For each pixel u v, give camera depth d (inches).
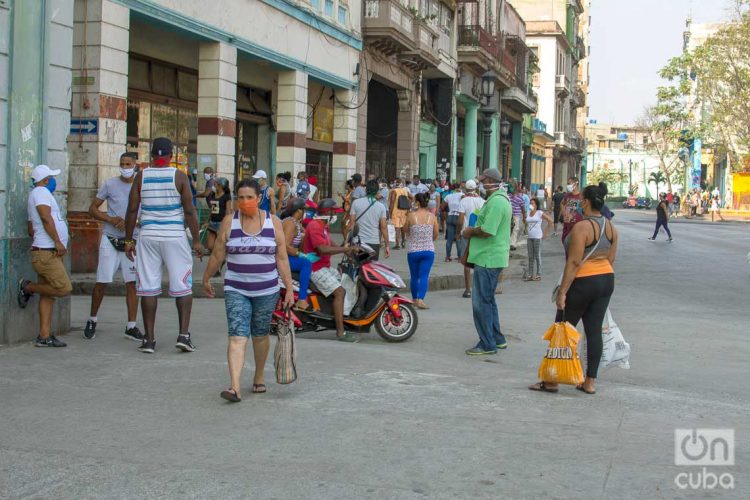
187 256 345.4
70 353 335.6
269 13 809.5
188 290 346.3
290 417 254.5
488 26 1656.0
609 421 259.1
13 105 338.0
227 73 737.6
